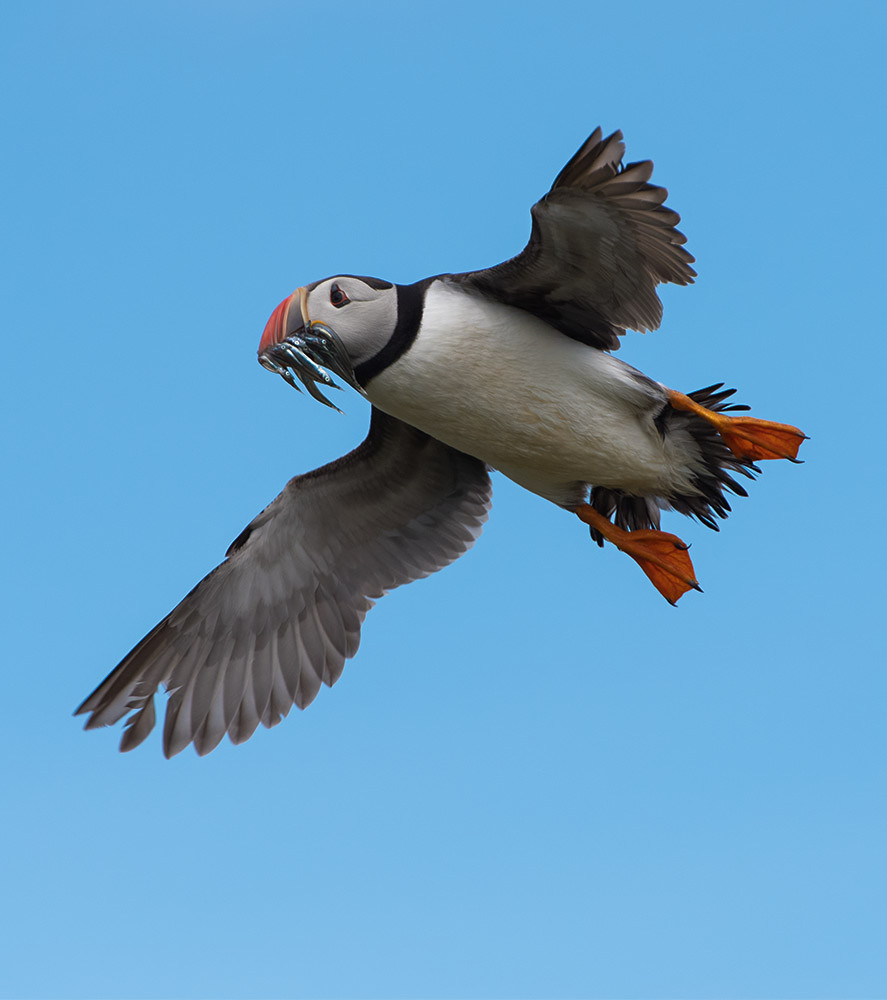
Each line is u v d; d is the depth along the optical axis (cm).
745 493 1120
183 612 1195
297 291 1068
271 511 1205
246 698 1197
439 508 1235
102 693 1153
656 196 934
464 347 1038
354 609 1231
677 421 1091
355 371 1055
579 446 1081
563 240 988
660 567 1140
